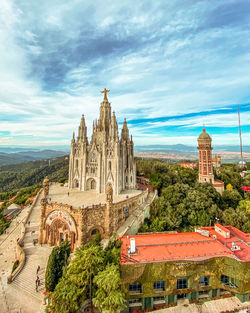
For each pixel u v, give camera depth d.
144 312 39.56
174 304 40.91
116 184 77.50
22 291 44.22
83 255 39.53
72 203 64.25
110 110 92.62
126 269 38.38
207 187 92.31
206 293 43.31
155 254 41.72
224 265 41.12
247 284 40.25
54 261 44.00
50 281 41.88
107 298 33.72
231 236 51.72
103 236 58.97
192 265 40.19
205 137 113.69
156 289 40.62
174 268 39.56
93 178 83.25
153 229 66.25
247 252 43.53
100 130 87.56
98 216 58.12
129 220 66.31
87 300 39.75
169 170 116.44
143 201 81.19
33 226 69.44
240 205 91.19
